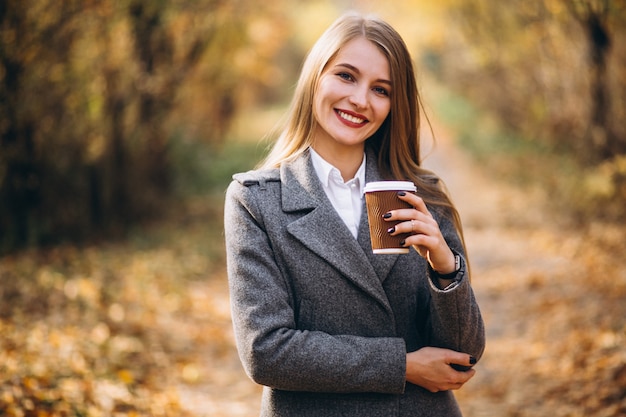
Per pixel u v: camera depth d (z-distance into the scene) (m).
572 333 6.13
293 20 17.91
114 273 8.13
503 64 16.86
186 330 6.67
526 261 9.47
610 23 10.73
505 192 15.88
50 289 6.87
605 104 11.90
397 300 2.01
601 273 7.95
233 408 4.91
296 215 1.97
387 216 1.82
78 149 9.95
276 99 33.91
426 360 1.88
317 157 2.05
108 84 10.09
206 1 11.03
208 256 10.00
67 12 8.45
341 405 1.91
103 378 4.82
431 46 24.11
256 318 1.84
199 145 16.56
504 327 6.92
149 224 11.71
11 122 8.49
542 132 19.11
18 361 4.62
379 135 2.17
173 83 11.50
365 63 2.00
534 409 4.77
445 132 30.11
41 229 9.34
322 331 1.93
